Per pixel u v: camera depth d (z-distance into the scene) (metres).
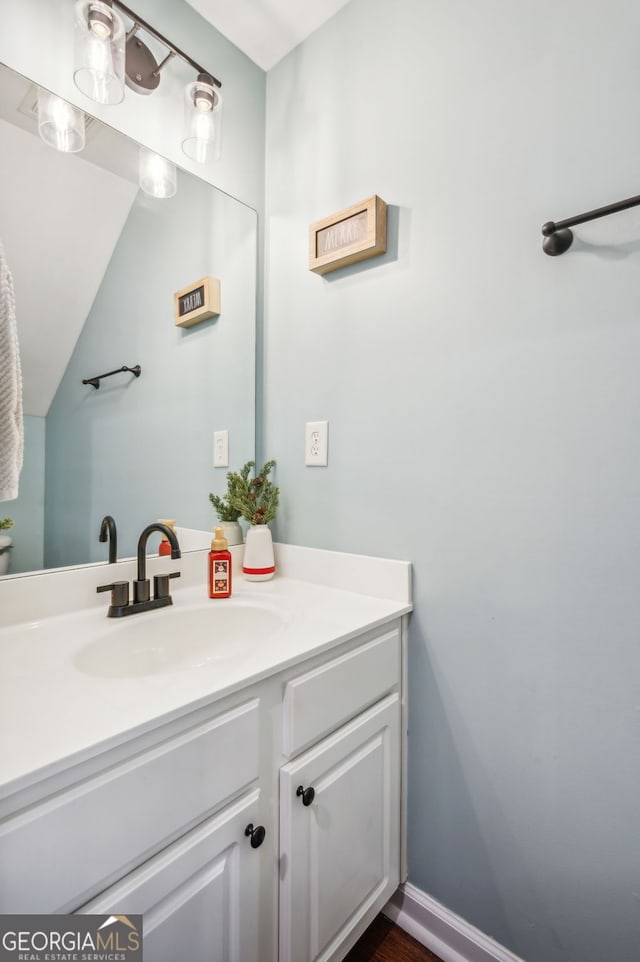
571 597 0.88
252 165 1.41
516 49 0.94
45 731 0.54
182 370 1.25
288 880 0.77
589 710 0.86
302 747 0.81
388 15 1.15
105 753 0.54
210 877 0.66
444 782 1.05
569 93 0.87
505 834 0.97
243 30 1.30
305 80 1.33
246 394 1.41
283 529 1.40
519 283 0.94
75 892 0.51
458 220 1.02
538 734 0.92
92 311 1.07
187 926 0.62
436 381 1.06
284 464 1.39
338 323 1.25
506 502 0.96
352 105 1.22
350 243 1.17
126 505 1.13
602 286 0.84
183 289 1.25
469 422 1.01
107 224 1.09
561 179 0.88
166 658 0.98
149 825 0.58
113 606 0.97
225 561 1.13
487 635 0.99
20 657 0.77
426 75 1.07
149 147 1.16
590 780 0.86
